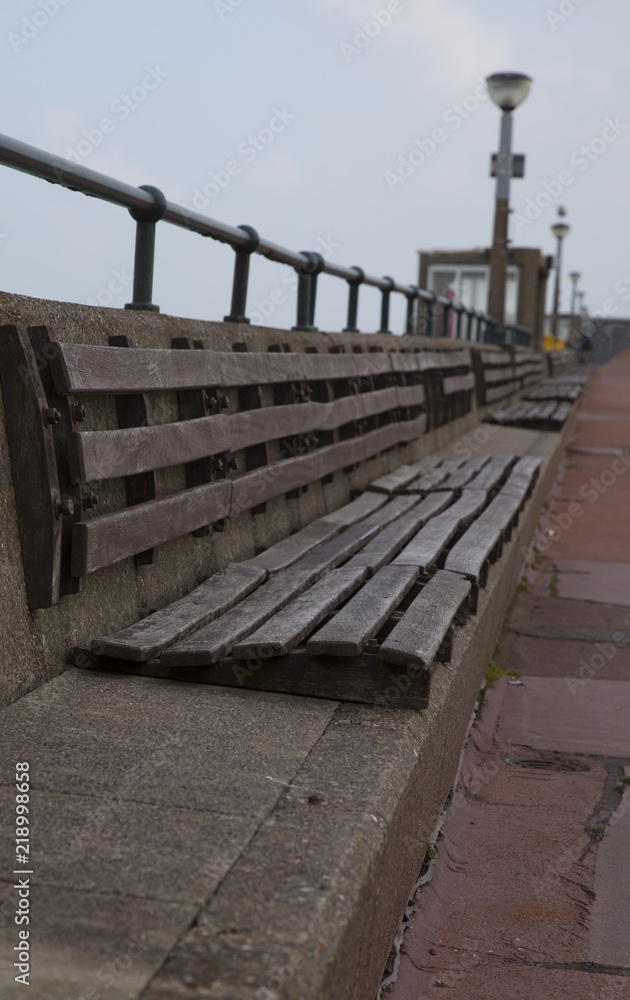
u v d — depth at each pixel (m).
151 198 3.69
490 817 3.22
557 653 5.13
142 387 3.23
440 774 2.96
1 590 2.58
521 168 17.28
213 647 2.83
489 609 4.47
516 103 16.58
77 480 2.78
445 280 30.69
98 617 3.10
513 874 2.82
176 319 3.98
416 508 5.66
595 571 7.03
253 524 4.59
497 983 2.28
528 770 3.63
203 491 3.65
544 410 14.58
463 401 11.81
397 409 7.78
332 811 2.06
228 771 2.25
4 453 2.62
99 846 1.86
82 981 1.45
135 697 2.73
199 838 1.91
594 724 4.11
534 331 30.27
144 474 3.32
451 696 3.07
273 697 2.79
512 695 4.47
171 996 1.42
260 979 1.46
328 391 5.70
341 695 2.78
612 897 2.69
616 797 3.38
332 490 6.03
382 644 2.78
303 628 2.96
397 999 2.20
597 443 15.93
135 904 1.66
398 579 3.68
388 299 8.95
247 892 1.72
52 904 1.66
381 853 2.01
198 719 2.58
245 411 4.32
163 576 3.58
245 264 5.00
